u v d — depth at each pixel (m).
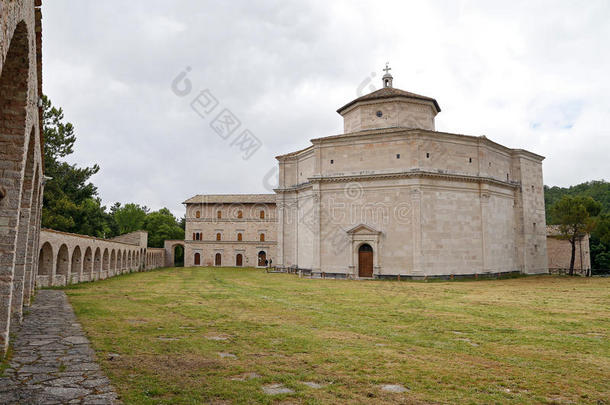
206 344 12.43
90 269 39.31
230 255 80.06
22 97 9.54
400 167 42.53
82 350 11.27
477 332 15.17
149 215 97.81
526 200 50.44
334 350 11.98
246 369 9.87
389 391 8.54
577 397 8.49
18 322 14.62
